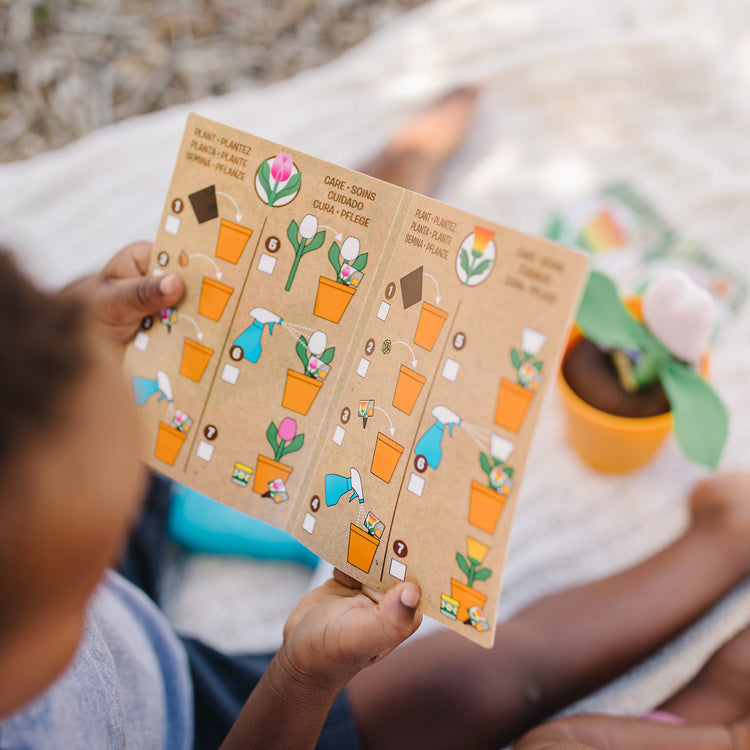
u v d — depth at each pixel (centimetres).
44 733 46
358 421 56
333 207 55
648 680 97
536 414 48
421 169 125
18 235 129
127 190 133
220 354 61
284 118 138
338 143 136
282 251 58
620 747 77
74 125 147
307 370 58
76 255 129
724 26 134
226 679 81
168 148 135
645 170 128
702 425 82
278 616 104
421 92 138
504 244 48
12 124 148
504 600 104
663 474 108
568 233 123
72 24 153
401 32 144
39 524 27
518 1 143
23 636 30
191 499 101
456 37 141
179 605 104
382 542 55
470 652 85
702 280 117
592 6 141
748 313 115
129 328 64
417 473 53
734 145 126
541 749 65
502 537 50
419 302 52
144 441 64
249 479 61
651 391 90
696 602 94
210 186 59
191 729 75
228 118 138
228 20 153
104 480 29
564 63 135
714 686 90
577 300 46
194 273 61
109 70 151
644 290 97
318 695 56
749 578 101
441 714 81
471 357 50
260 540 102
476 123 135
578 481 109
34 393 26
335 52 151
